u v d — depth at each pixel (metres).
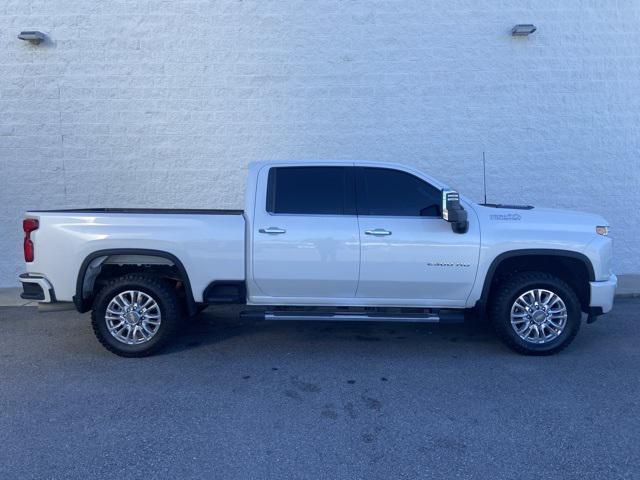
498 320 5.97
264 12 9.32
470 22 9.38
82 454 4.04
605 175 9.63
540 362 5.86
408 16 9.36
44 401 4.93
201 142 9.50
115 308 6.00
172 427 4.44
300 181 6.05
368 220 5.90
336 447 4.13
